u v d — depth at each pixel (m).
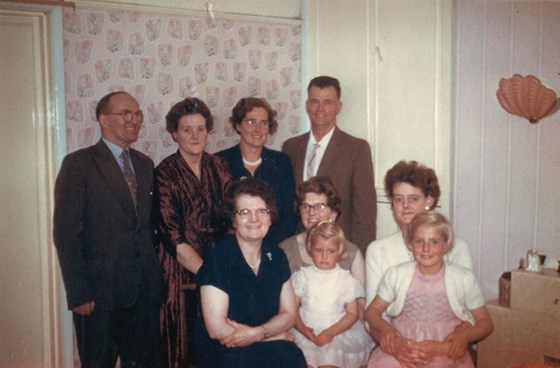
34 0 2.54
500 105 2.57
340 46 3.01
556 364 2.11
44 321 2.74
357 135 2.93
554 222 2.47
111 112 2.24
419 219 1.98
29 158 2.65
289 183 2.58
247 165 2.55
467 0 2.57
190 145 2.32
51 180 2.67
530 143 2.52
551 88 2.42
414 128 2.67
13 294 2.70
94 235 2.17
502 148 2.59
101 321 2.17
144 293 2.26
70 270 2.12
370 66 2.85
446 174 2.57
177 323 2.34
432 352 1.88
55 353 2.74
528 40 2.47
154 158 2.89
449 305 1.99
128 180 2.26
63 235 2.12
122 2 2.75
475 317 1.98
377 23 2.80
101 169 2.19
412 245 1.99
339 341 2.08
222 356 1.79
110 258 2.18
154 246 2.31
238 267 1.84
